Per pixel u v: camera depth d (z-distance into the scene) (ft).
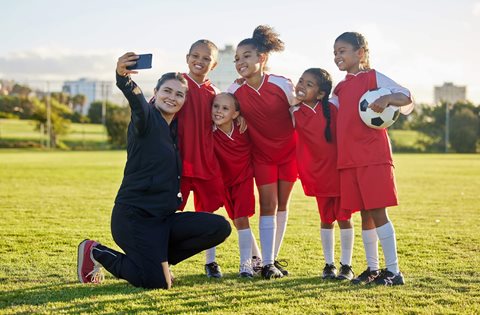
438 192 45.03
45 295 14.47
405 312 12.92
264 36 17.66
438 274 17.25
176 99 15.87
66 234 24.49
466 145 150.51
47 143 151.33
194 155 17.06
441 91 182.80
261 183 17.98
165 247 15.31
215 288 15.37
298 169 17.84
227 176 17.70
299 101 17.34
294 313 12.84
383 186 16.25
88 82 165.48
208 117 17.25
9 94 164.76
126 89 14.71
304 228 26.99
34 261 18.94
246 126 17.62
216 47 17.57
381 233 16.29
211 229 15.66
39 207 33.65
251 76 17.65
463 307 13.34
